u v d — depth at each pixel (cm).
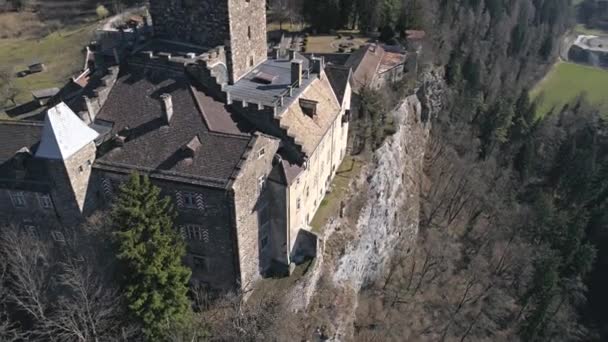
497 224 10050
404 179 9262
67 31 13688
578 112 12838
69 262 4709
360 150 7975
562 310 8812
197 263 5131
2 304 5072
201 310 5003
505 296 8694
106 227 4472
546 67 16125
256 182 4788
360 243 7081
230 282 5112
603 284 9594
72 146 4531
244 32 5669
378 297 7731
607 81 15612
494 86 13088
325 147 6272
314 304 5850
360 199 7250
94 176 4822
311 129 5634
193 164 4581
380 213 7900
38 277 4775
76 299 4588
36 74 11012
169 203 4697
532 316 8012
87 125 4878
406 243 9056
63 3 15575
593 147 11656
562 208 11075
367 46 10356
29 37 13538
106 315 4522
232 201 4444
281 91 5644
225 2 5162
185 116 4850
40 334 4847
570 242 9206
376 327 7169
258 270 5394
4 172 4828
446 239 9481
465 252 9494
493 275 9075
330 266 6225
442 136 11394
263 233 5272
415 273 8556
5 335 4709
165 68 5175
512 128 12294
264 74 5959
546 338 8462
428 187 10375
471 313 8188
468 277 8856
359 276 7275
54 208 4825
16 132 5019
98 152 4841
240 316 4750
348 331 6328
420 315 7806
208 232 4791
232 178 4409
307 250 5828
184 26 5566
